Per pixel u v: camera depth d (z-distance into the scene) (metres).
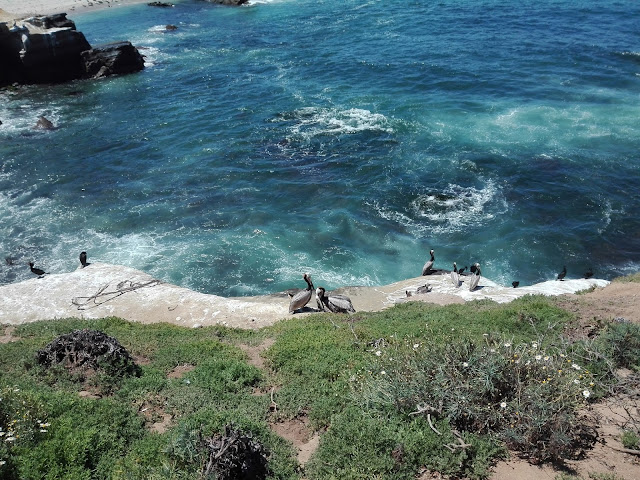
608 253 30.84
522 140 42.09
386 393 12.15
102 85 60.12
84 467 10.61
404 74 56.31
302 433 12.25
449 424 11.33
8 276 30.36
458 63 58.03
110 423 12.01
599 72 53.53
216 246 32.56
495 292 23.39
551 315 17.19
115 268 26.67
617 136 41.91
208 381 14.19
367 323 18.52
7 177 41.03
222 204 36.69
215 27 79.25
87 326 19.81
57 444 10.65
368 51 63.91
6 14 67.12
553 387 11.39
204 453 10.52
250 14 84.88
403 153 41.44
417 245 32.06
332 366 14.53
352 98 51.62
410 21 74.19
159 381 14.13
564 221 33.34
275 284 29.31
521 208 34.56
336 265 30.73
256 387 14.16
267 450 11.23
